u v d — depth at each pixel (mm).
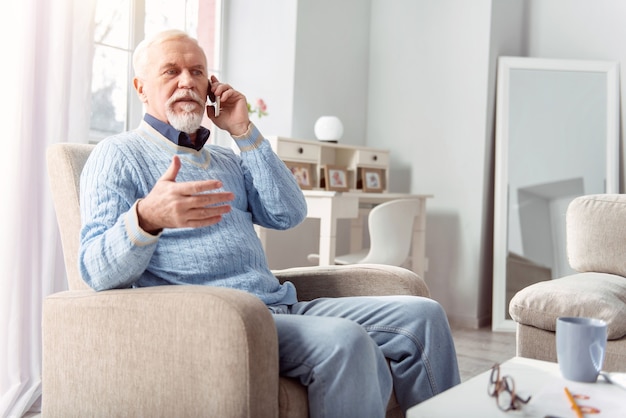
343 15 3992
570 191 3820
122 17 3098
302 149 3350
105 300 1367
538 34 4156
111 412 1367
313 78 3756
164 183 1325
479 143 3859
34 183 2295
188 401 1269
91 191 1496
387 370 1491
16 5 2199
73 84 2408
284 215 1802
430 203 4043
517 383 1226
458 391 1177
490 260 3988
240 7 3713
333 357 1315
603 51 3973
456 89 3941
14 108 2193
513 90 3867
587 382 1232
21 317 2232
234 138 1776
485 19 3824
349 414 1314
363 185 3736
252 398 1219
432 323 1579
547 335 1978
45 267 2299
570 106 3859
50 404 1461
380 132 4242
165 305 1289
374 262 3150
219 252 1567
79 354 1407
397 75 4176
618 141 3875
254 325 1227
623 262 2227
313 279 1835
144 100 1707
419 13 4074
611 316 1847
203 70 1712
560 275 3771
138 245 1347
